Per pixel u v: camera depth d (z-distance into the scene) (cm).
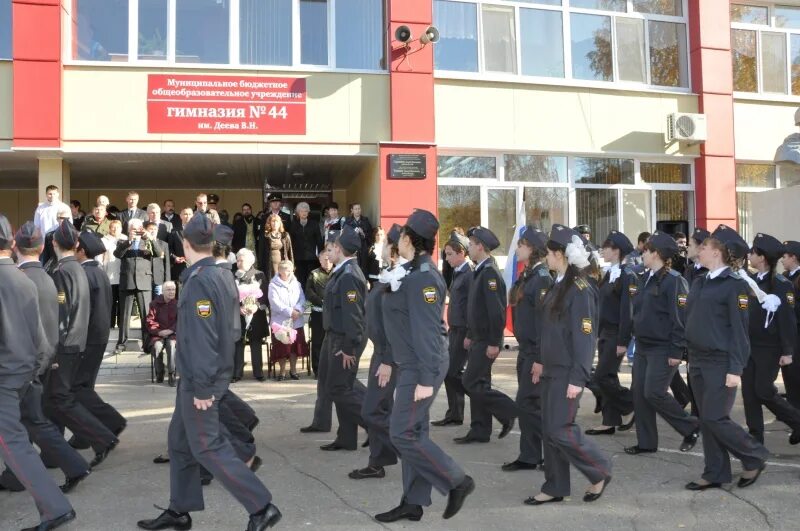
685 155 1435
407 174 1245
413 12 1255
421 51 1259
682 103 1441
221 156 1230
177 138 1185
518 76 1343
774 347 665
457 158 1324
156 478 591
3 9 1160
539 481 588
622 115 1402
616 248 757
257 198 1698
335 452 674
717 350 552
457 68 1322
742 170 1545
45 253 1056
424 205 1256
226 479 450
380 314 567
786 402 691
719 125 1447
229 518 503
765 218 1230
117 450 675
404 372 484
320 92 1226
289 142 1214
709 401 555
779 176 1572
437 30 1204
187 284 463
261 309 1034
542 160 1375
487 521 494
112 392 941
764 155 1525
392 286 480
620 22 1429
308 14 1248
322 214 1523
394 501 535
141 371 1041
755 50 1552
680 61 1470
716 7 1455
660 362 655
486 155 1341
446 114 1296
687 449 677
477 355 691
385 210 1241
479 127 1312
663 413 662
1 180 1487
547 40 1379
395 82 1245
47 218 1093
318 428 744
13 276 470
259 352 1030
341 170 1416
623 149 1398
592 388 813
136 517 502
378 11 1270
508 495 552
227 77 1198
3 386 457
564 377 515
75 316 597
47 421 551
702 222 1442
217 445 457
